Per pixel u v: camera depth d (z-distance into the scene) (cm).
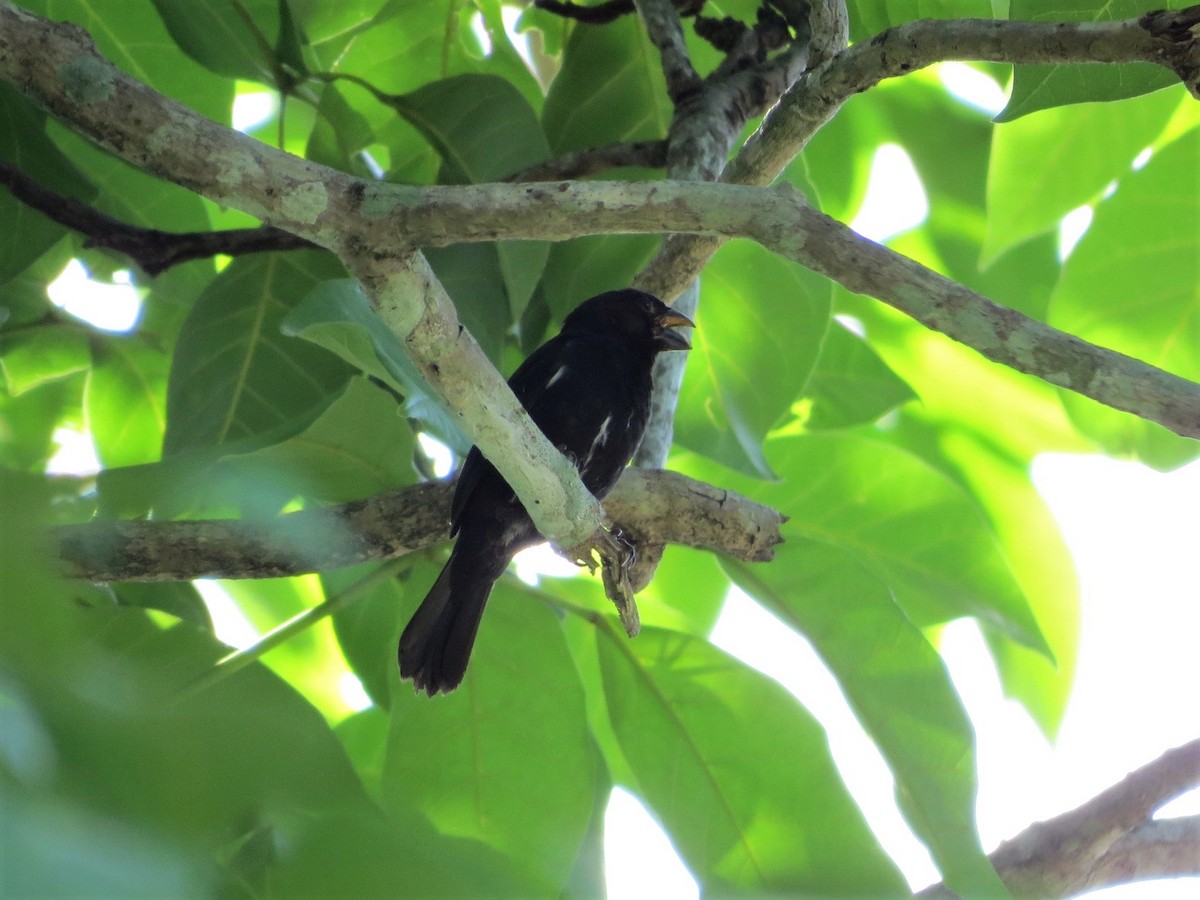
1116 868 706
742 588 738
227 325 839
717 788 722
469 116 819
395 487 686
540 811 721
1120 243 873
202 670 624
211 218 1000
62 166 810
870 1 862
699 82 804
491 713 728
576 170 832
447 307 488
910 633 712
